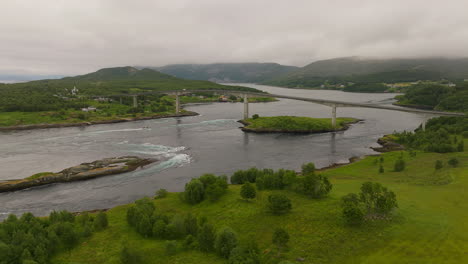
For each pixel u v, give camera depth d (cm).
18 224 5884
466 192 6950
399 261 4447
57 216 6631
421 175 9125
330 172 10569
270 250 5041
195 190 7700
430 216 5812
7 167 12569
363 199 6250
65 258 5256
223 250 4950
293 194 7675
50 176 10656
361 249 4856
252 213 6662
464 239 4881
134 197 9319
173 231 5856
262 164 12631
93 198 9275
